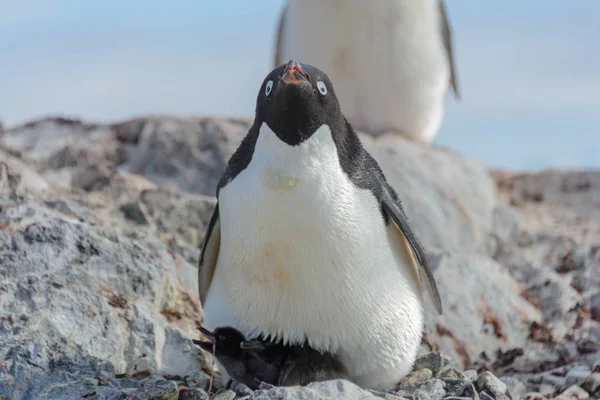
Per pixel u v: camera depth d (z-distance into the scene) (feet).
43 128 76.23
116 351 38.06
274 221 32.86
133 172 70.54
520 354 48.80
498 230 66.23
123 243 42.45
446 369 39.52
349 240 33.45
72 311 38.50
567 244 64.95
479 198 67.46
